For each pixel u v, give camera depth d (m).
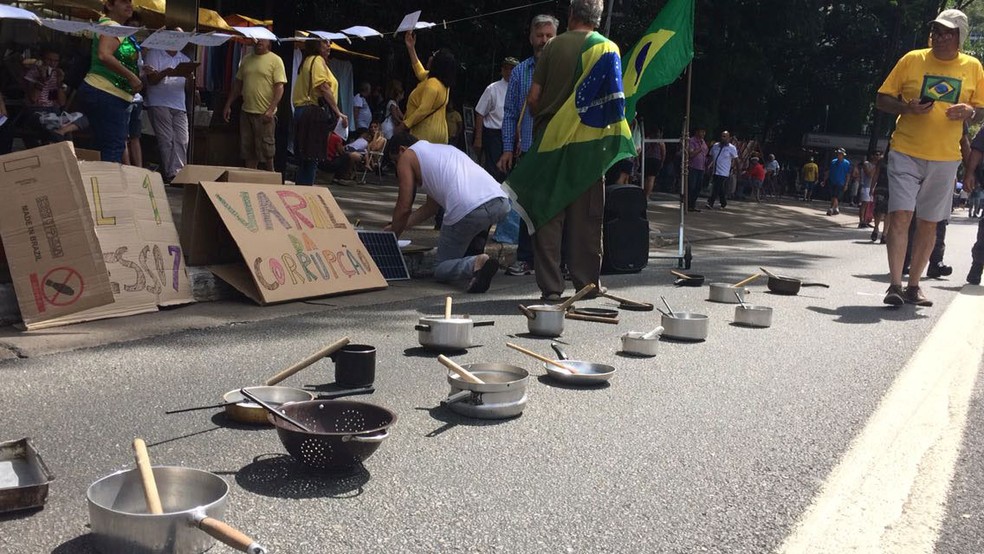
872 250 12.98
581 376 4.02
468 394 3.46
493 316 5.70
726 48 27.78
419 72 8.95
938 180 6.85
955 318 6.61
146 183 5.39
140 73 8.88
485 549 2.37
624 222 8.23
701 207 20.50
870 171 19.55
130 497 2.28
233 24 12.85
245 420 3.26
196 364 4.11
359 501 2.63
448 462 2.99
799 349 5.15
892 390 4.30
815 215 23.38
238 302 5.69
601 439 3.32
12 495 2.41
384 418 2.81
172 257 5.42
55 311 4.59
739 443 3.38
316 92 9.80
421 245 8.24
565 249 6.88
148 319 4.98
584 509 2.67
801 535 2.57
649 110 27.38
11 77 9.90
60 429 3.14
